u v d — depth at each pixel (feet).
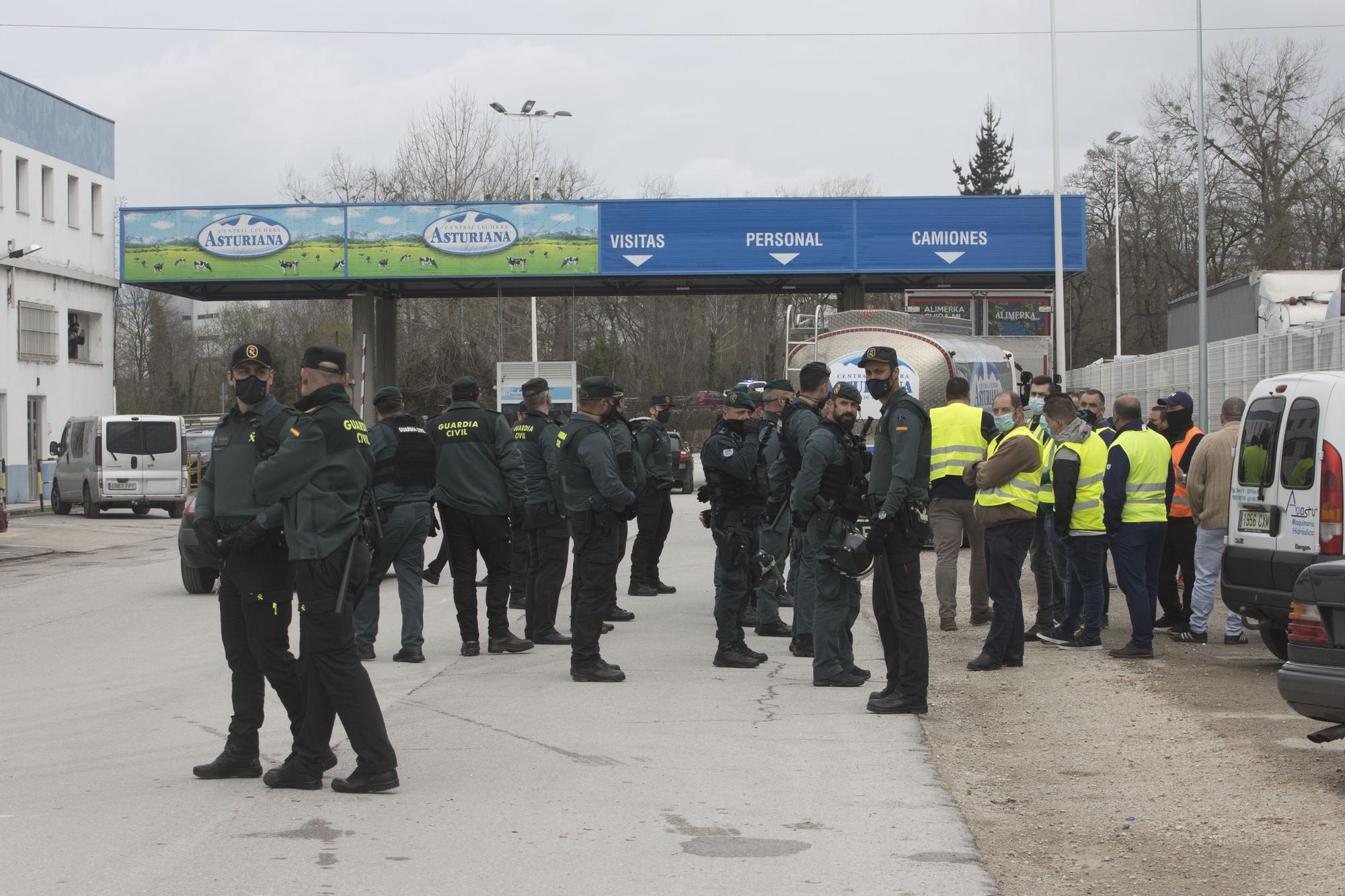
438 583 51.72
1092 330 214.07
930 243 107.04
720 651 32.19
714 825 18.74
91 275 133.28
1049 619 36.27
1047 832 18.71
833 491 28.96
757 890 15.97
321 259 110.73
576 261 109.60
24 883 16.08
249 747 21.48
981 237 106.83
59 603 47.98
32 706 27.84
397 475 32.42
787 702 27.71
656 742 23.93
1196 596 35.50
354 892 15.83
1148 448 32.86
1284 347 56.80
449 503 33.65
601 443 29.55
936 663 32.63
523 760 22.57
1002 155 282.56
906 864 16.98
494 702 27.71
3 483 83.46
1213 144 170.30
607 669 30.14
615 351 226.17
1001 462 30.89
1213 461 34.83
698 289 122.72
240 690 21.45
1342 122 165.27
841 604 29.25
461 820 18.95
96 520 96.58
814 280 117.39
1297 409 29.94
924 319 71.05
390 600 47.65
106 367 137.28
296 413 20.47
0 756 23.09
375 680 30.30
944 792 20.57
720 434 32.71
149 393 283.18
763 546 37.73
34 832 18.29
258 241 110.73
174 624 41.42
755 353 278.05
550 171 194.08
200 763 22.57
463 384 33.91
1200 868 16.87
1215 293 92.68
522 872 16.58
